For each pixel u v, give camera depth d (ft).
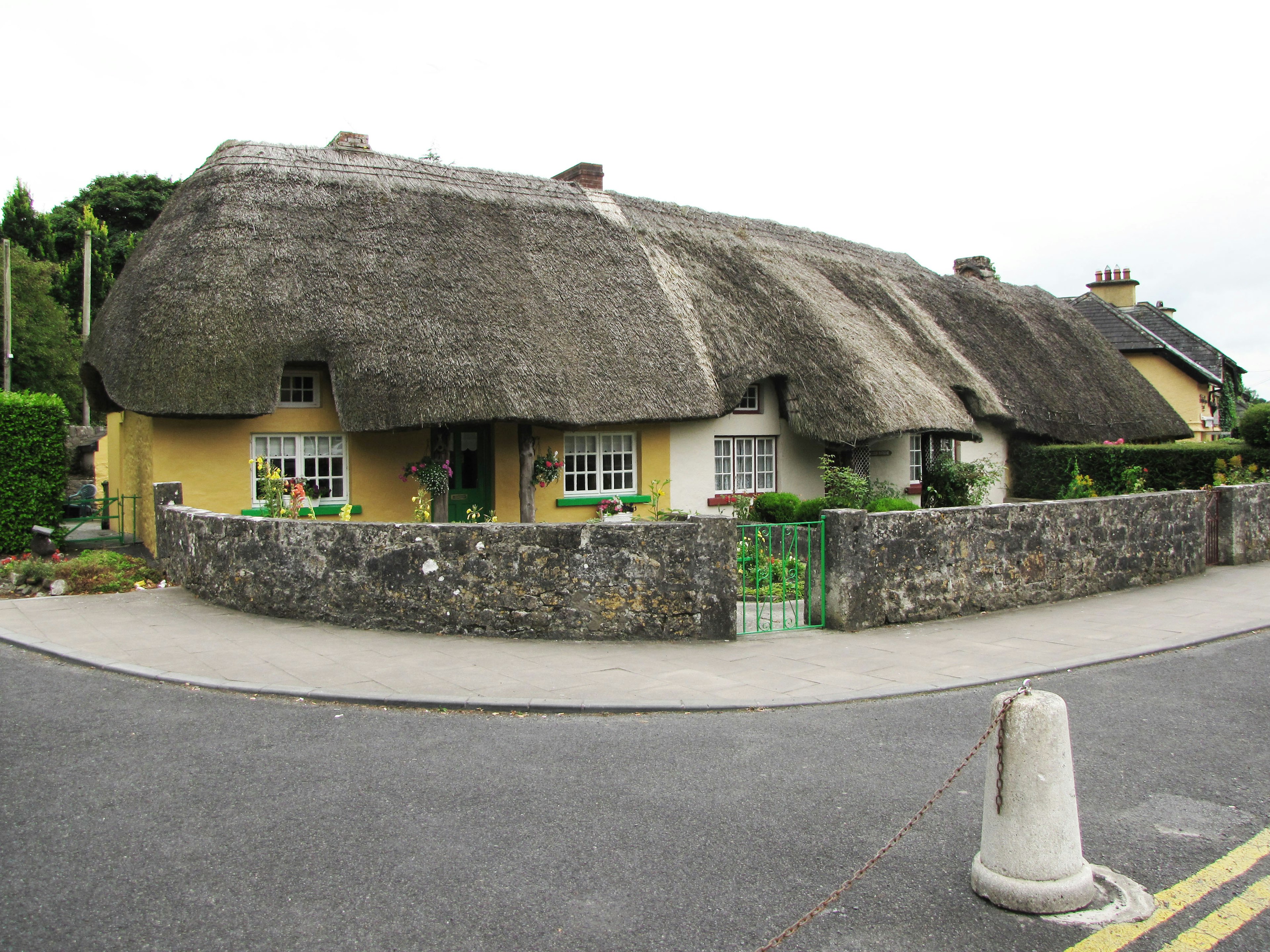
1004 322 86.74
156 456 43.24
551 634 27.91
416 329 46.06
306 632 28.43
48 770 16.96
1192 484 67.82
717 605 28.32
